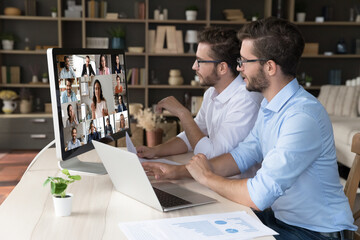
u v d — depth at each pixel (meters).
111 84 1.79
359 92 5.29
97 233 1.03
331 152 1.37
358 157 1.54
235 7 5.99
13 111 5.76
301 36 1.35
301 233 1.34
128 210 1.19
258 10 6.01
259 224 1.10
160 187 1.42
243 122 1.80
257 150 1.58
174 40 5.80
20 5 5.81
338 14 6.07
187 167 1.41
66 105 1.47
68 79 1.49
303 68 6.18
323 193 1.36
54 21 5.86
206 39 1.86
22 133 5.56
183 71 6.07
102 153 1.32
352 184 1.55
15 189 1.37
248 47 1.38
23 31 5.83
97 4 5.64
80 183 1.45
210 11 5.90
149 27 5.92
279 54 1.34
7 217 1.13
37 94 5.99
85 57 1.59
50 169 1.63
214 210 1.21
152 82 5.88
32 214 1.15
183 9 5.95
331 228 1.36
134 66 6.02
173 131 5.06
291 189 1.37
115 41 5.72
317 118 1.31
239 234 1.03
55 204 1.13
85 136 1.59
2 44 5.72
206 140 1.82
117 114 1.84
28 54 5.87
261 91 1.43
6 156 5.20
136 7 5.70
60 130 1.44
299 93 1.39
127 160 1.18
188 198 1.30
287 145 1.27
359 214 1.58
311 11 6.08
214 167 1.55
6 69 5.71
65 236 1.01
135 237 1.00
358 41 5.93
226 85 1.92
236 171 1.58
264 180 1.24
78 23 5.87
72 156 1.50
